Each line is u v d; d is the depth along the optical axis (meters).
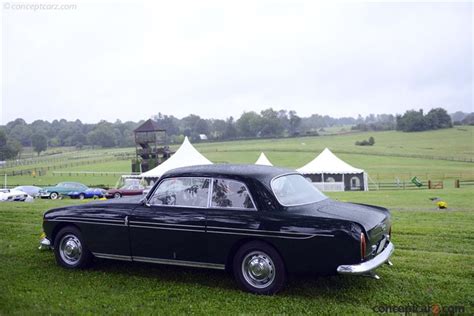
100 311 4.77
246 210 5.39
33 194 35.34
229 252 5.41
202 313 4.71
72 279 5.95
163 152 54.66
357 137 159.88
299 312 4.73
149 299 5.16
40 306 4.89
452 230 9.31
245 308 4.85
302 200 5.60
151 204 5.97
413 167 77.31
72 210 6.50
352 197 25.02
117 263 6.76
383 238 5.57
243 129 196.38
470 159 89.88
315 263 5.00
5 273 6.20
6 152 132.00
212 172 5.75
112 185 50.69
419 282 5.69
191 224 5.56
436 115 166.50
